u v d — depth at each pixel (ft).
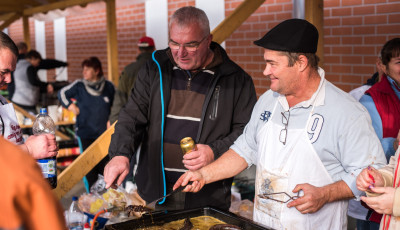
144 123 8.93
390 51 9.23
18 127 6.98
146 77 8.88
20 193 2.23
